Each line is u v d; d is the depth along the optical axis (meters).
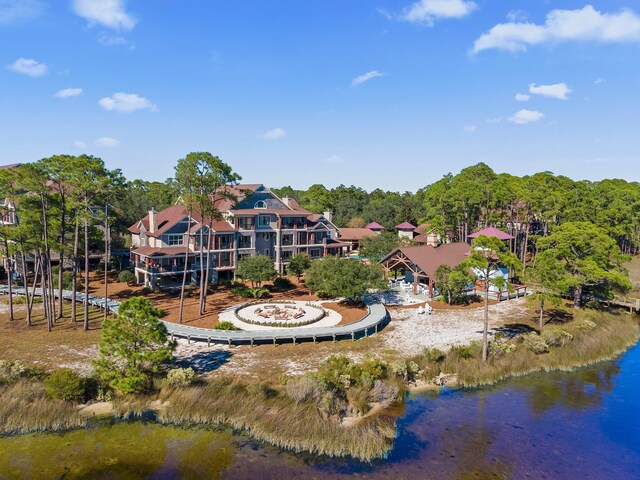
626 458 22.17
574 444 23.38
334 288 43.97
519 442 23.45
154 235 57.09
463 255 54.88
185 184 41.19
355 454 21.89
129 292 52.94
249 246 63.44
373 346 35.59
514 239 72.44
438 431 24.47
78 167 36.06
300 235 69.44
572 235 44.12
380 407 27.08
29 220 36.66
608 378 32.41
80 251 56.03
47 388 25.56
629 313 49.28
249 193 47.09
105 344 26.17
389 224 105.50
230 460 21.34
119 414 25.06
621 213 72.88
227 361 31.97
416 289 53.28
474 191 67.75
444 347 35.59
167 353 26.88
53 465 20.73
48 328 37.78
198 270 58.22
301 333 35.72
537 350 34.91
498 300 49.78
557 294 39.81
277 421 23.75
